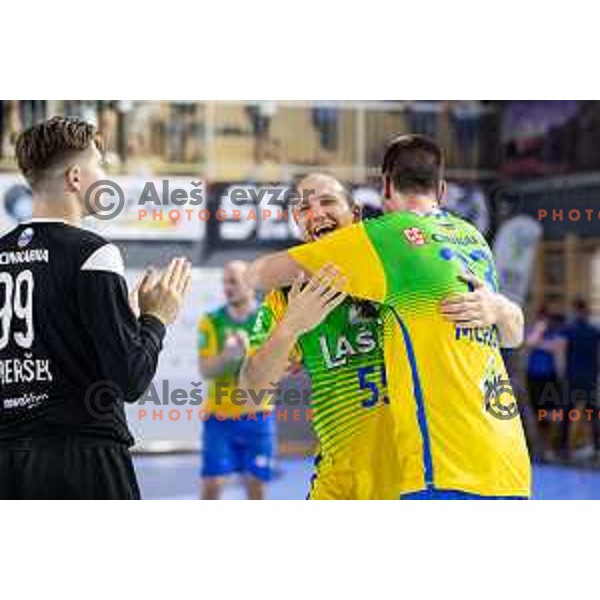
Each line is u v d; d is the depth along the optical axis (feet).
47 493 11.78
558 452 44.50
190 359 43.34
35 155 12.60
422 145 13.80
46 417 11.90
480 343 12.80
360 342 13.57
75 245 12.03
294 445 43.06
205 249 43.83
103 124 44.01
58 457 11.84
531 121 47.67
